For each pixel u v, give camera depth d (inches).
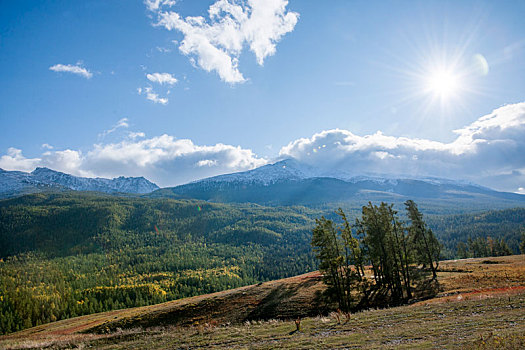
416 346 639.8
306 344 808.9
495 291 1515.7
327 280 1878.7
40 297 5915.4
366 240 2081.7
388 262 1993.1
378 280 2268.7
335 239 1878.7
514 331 622.8
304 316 1753.2
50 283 7657.5
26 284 7662.4
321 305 1871.3
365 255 2108.8
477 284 1815.9
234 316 1932.8
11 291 6373.0
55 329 2421.3
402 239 2033.7
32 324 5128.0
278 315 1829.5
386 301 1867.6
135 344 1131.3
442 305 1120.2
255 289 2442.2
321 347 761.6
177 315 2105.1
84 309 5487.2
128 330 1550.2
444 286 1915.6
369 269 2997.0
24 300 5644.7
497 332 642.2
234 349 866.8
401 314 1055.0
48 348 1228.5
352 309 1802.4
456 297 1514.5
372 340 759.7
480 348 538.6
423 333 753.0
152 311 2281.0
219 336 1063.6
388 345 685.9
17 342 1438.2
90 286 7539.4
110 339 1360.7
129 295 6378.0
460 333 700.0
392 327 882.8
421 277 2338.8
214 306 2171.5
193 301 2409.0
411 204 2559.1
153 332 1398.9
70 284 7672.2
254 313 1919.3
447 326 790.5
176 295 6727.4
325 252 1833.2
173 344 1045.2
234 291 2613.2
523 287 1499.8
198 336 1115.3
